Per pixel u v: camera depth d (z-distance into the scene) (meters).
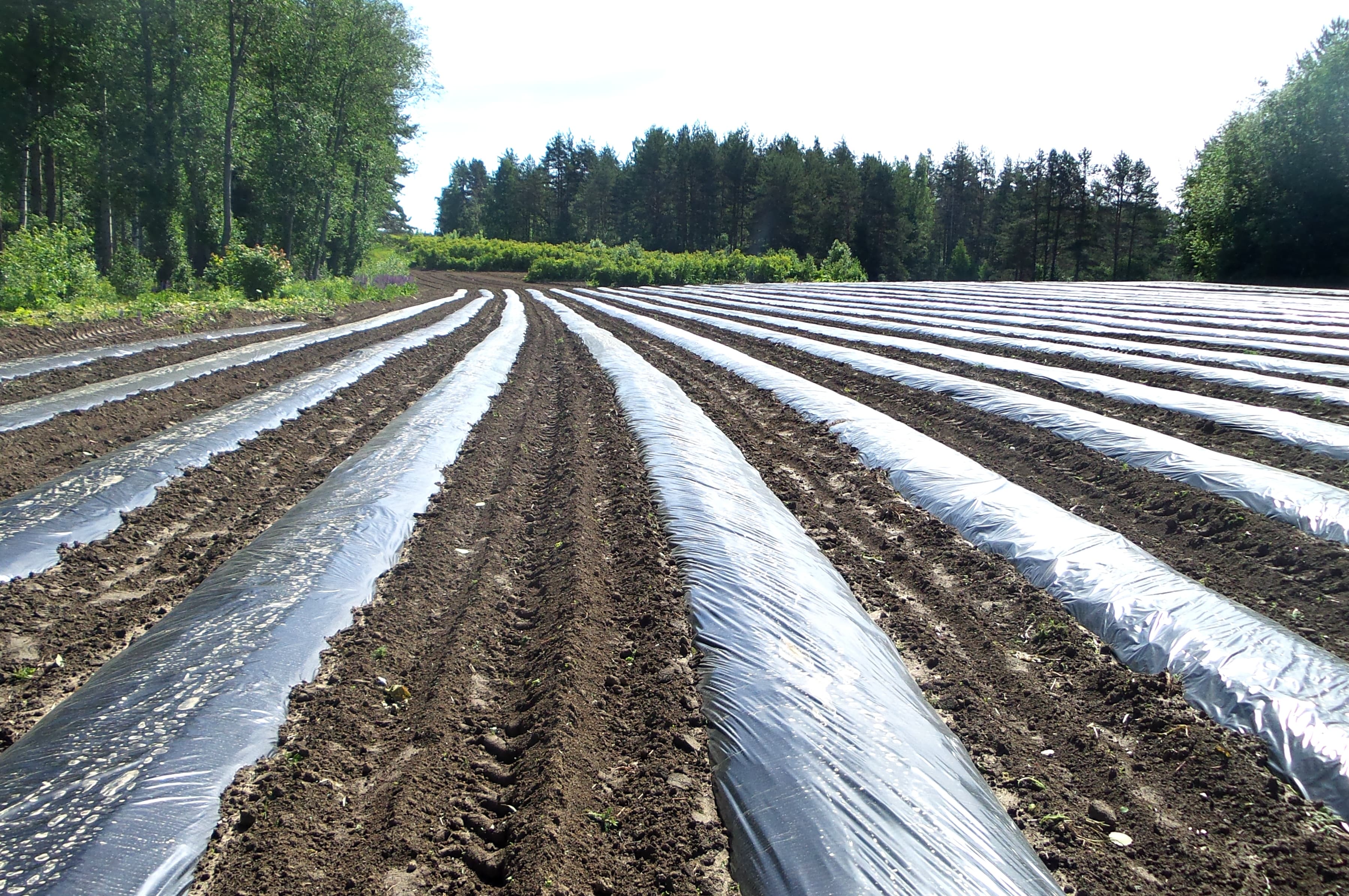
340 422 10.64
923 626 5.34
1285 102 35.78
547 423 11.28
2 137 23.75
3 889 2.82
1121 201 73.50
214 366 13.32
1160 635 4.75
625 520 6.82
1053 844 3.36
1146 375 12.25
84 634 5.05
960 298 30.25
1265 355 13.83
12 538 5.99
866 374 13.72
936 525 6.95
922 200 80.44
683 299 35.38
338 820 3.43
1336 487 6.84
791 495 7.97
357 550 6.01
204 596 5.25
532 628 5.24
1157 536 6.44
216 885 2.99
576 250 68.69
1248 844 3.30
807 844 3.09
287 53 31.12
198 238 28.34
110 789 3.36
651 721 4.07
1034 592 5.58
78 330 15.07
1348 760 3.54
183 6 25.14
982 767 3.89
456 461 8.76
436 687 4.39
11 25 22.70
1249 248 37.97
